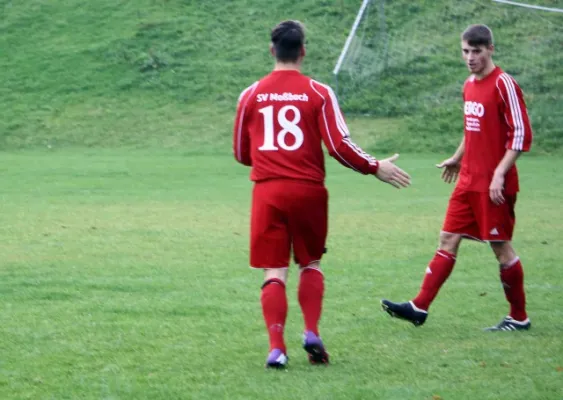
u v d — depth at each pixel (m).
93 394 12.45
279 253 13.96
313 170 13.92
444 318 17.39
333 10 82.31
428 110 65.31
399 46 74.56
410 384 12.82
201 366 13.90
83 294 19.72
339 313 17.81
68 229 29.52
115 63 77.81
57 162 54.25
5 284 20.84
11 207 35.16
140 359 14.34
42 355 14.59
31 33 84.12
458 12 78.56
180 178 46.12
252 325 16.75
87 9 87.56
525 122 15.88
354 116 65.56
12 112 70.38
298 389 12.58
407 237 27.84
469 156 16.45
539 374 13.29
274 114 13.90
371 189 41.22
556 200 36.47
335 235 28.31
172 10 86.12
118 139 65.00
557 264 23.08
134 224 30.62
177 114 68.75
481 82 16.31
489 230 16.14
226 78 74.19
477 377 13.17
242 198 38.00
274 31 14.21
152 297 19.38
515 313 16.44
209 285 20.72
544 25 74.94
